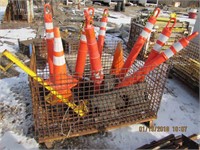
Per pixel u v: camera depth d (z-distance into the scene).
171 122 3.28
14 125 2.99
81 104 2.63
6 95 3.67
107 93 2.68
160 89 2.91
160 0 23.11
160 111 3.53
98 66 2.60
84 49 2.79
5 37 7.04
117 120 2.81
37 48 4.19
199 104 3.83
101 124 2.73
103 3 18.78
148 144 2.61
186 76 4.22
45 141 2.53
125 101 2.82
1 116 3.15
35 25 9.07
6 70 4.44
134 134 2.97
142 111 2.94
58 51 2.45
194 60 4.18
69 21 10.22
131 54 2.97
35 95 2.46
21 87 3.95
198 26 4.68
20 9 9.60
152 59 2.79
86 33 2.42
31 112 3.27
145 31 2.88
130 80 2.78
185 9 20.64
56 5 13.16
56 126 2.58
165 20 5.40
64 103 2.60
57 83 2.44
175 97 4.00
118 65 3.07
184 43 2.55
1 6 14.66
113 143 2.80
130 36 6.18
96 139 2.84
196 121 3.36
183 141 2.53
